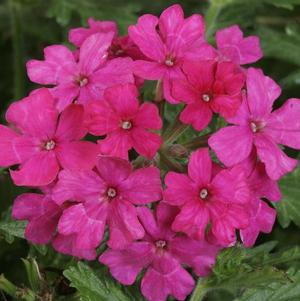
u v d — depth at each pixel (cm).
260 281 17
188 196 16
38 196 17
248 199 16
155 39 17
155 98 17
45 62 17
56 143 16
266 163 16
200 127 16
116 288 17
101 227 16
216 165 16
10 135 16
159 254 17
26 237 17
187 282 17
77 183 16
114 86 16
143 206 16
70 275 17
